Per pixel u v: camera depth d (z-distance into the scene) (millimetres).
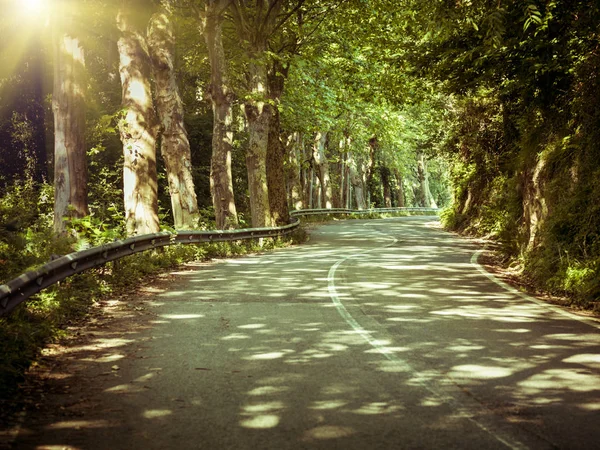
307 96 38094
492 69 16484
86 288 11688
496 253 21938
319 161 58156
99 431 5031
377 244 27984
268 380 6473
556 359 7434
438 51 18031
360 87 33344
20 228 17266
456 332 8977
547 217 15750
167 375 6645
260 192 29703
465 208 38469
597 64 14289
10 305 8047
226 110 26875
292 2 32281
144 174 19078
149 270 15391
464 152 36688
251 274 15859
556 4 13336
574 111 15539
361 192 65812
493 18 11867
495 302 11867
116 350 7762
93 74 31734
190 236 20688
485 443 4789
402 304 11445
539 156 17344
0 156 32781
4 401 5695
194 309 10695
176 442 4797
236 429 5062
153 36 22109
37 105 32719
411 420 5285
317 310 10695
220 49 26672
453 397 5922
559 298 12609
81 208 19625
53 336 8273
